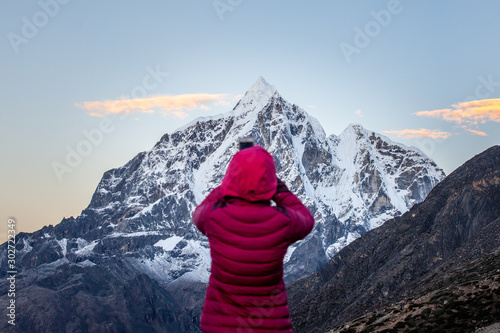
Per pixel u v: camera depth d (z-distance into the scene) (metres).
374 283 166.38
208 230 7.16
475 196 172.88
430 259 160.00
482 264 81.69
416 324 55.75
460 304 54.44
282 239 7.01
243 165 7.18
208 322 7.10
